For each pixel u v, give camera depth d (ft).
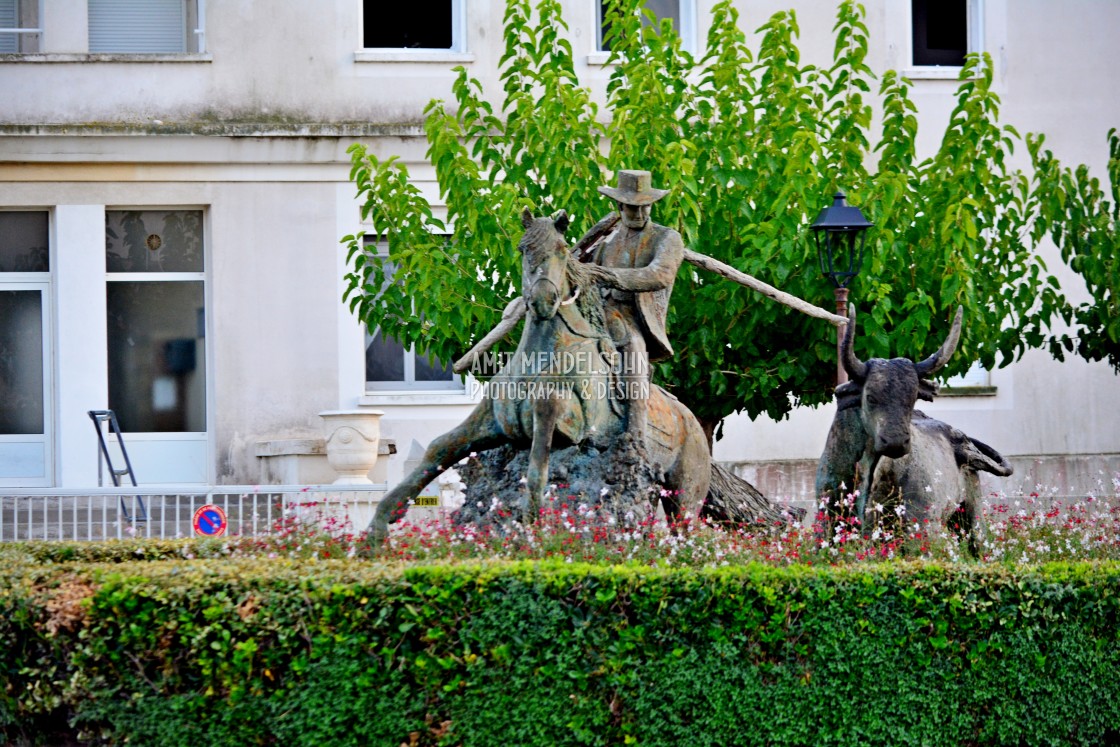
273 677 40.55
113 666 40.60
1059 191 76.95
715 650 41.42
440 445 49.19
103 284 99.76
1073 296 103.86
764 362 70.13
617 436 48.62
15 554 48.39
